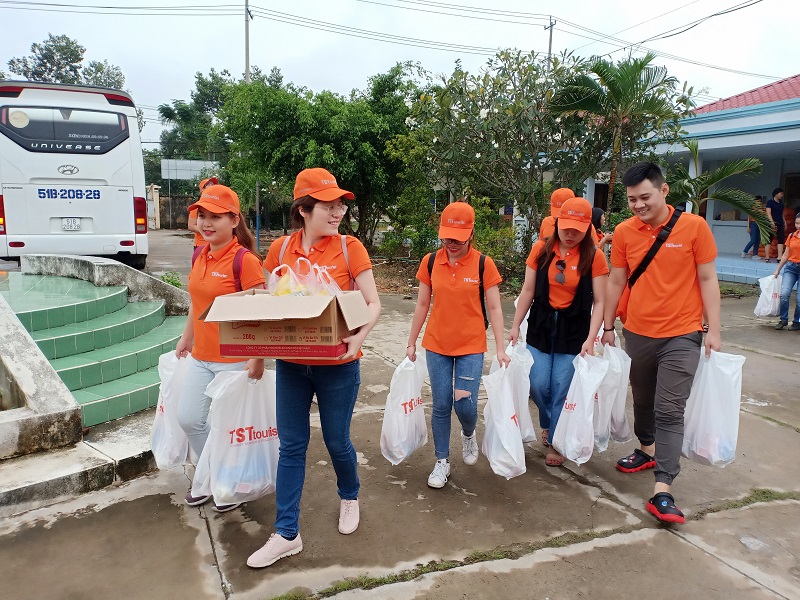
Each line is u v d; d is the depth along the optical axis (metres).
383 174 13.09
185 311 6.27
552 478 3.45
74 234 8.80
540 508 3.08
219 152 37.69
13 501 2.86
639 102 8.76
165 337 5.17
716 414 3.09
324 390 2.51
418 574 2.48
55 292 5.70
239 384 2.65
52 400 3.39
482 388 5.12
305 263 2.54
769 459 3.74
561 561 2.60
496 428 3.16
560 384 3.45
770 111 10.83
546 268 3.44
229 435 2.66
